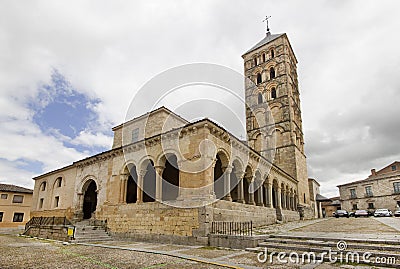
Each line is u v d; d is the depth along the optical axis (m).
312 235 12.15
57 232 17.20
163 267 7.89
